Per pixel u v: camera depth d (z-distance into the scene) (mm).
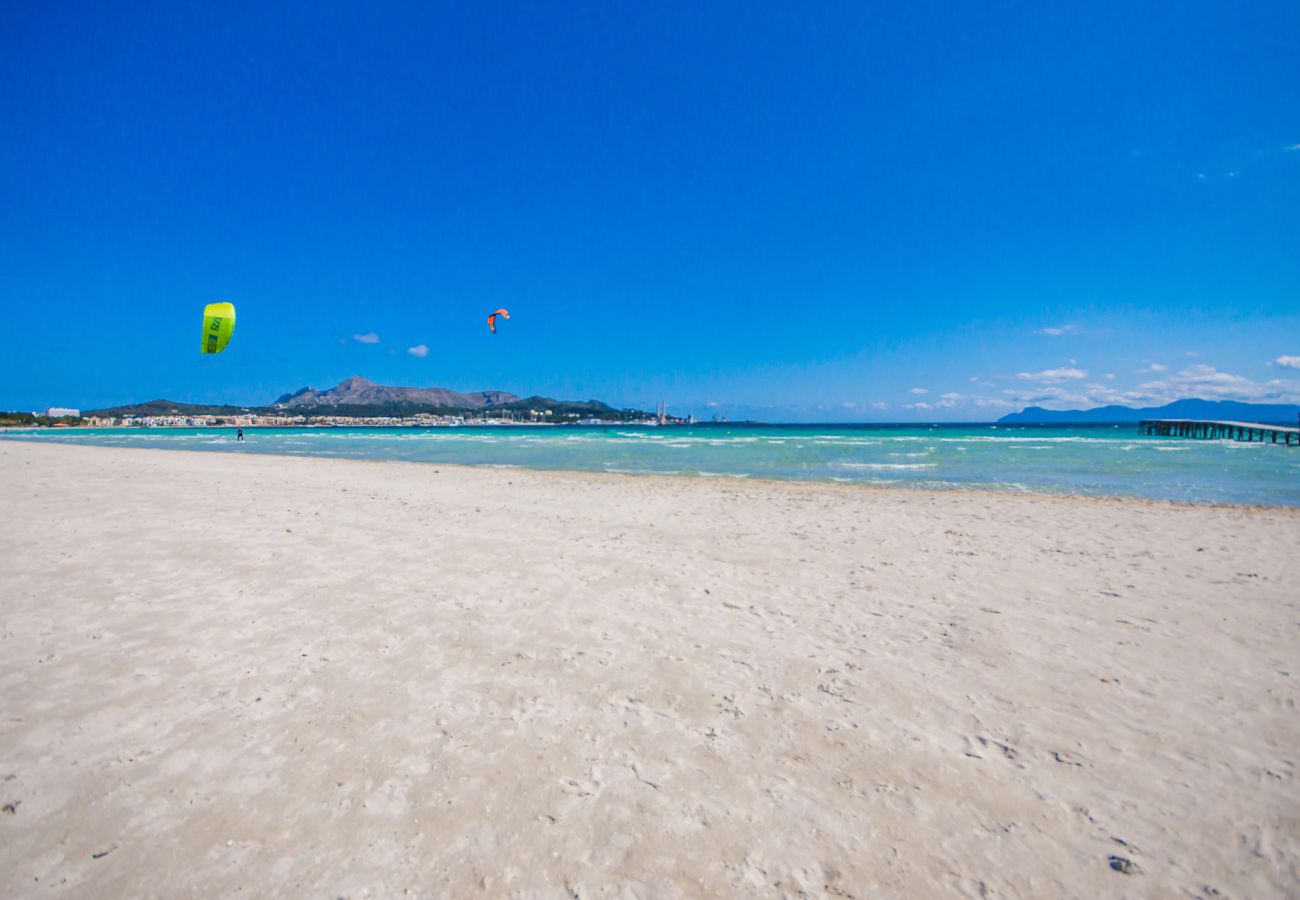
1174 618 5508
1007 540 8984
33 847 2523
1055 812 2889
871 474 20828
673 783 3064
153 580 6246
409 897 2344
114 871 2414
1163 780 3139
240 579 6363
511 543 8438
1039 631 5191
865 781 3102
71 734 3352
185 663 4297
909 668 4441
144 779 2982
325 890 2359
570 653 4641
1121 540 9016
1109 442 42781
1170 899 2400
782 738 3490
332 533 8820
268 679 4086
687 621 5383
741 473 21219
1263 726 3654
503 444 45000
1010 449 34656
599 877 2465
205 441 54531
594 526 9875
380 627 5086
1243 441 44531
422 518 10328
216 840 2600
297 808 2812
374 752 3266
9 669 4133
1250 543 8797
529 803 2893
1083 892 2428
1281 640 4980
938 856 2605
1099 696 4031
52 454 27016
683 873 2496
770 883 2453
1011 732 3580
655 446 40406
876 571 7168
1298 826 2807
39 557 7020
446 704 3807
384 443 48312
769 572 7090
